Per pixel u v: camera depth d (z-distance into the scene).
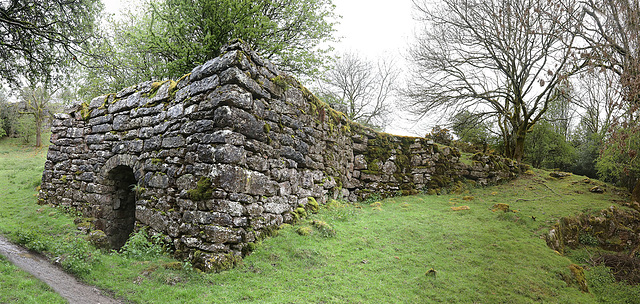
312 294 4.84
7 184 12.71
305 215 7.88
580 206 9.77
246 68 6.11
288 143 7.42
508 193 11.59
